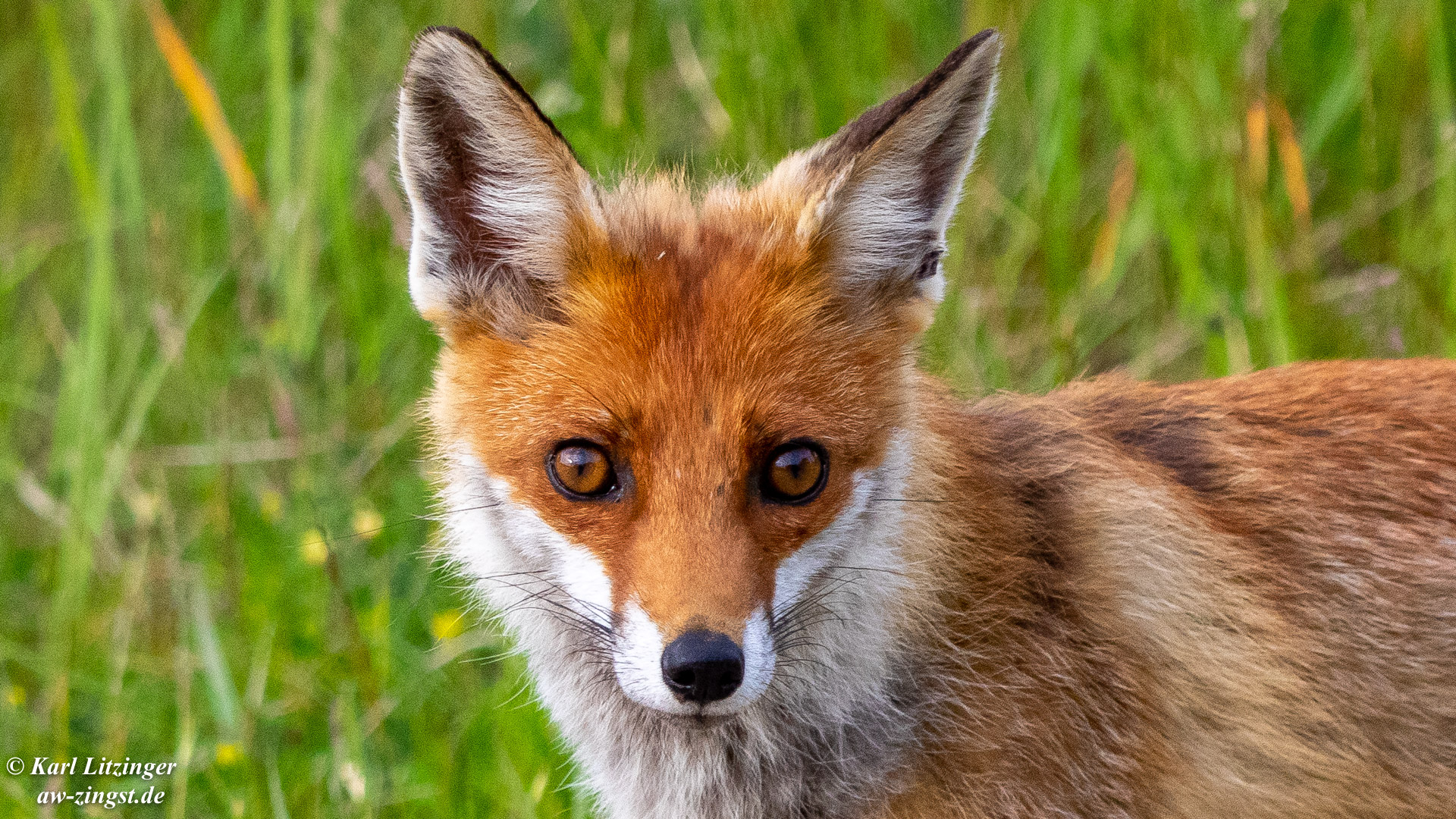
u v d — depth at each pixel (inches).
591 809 325.4
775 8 417.4
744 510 242.7
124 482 420.2
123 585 397.7
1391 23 427.5
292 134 451.8
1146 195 417.4
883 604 261.0
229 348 451.5
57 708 354.6
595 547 245.1
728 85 419.8
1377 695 277.6
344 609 366.9
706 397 241.9
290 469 429.1
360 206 454.6
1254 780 276.8
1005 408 306.2
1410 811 281.1
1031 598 270.8
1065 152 413.1
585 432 244.8
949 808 263.9
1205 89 399.2
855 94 430.3
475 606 324.2
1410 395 298.7
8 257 468.1
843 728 267.1
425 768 340.2
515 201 262.4
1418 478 285.1
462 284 269.9
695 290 251.9
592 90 435.2
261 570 393.4
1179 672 273.1
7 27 478.6
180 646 365.7
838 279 263.0
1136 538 277.0
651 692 229.3
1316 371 309.9
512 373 258.2
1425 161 439.2
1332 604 279.3
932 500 265.7
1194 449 295.4
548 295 263.4
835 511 250.1
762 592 237.0
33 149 480.1
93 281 394.6
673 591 229.8
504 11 464.4
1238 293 391.5
